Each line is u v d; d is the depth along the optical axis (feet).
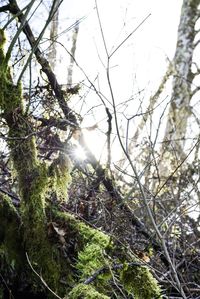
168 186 15.58
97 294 9.00
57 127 12.00
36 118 11.89
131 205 14.14
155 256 11.76
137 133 16.49
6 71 10.77
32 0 10.58
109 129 11.34
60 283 10.50
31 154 10.81
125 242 10.81
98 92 10.82
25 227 10.67
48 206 11.18
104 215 11.82
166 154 17.69
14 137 10.58
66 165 10.80
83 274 9.99
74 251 10.87
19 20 11.73
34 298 10.89
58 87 12.13
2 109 10.81
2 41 10.78
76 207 12.44
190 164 15.26
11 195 11.60
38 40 10.64
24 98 11.94
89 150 12.59
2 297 10.80
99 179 12.89
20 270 10.78
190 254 12.85
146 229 12.68
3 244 10.74
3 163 12.33
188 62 33.78
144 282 9.78
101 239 10.78
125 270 9.80
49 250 10.56
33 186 10.62
